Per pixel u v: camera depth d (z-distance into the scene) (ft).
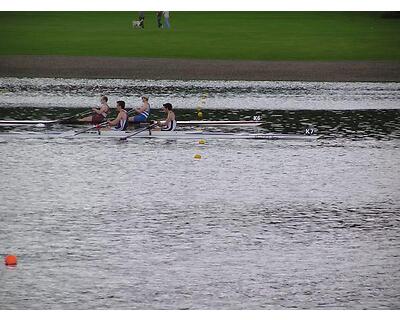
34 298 139.13
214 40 492.54
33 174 216.13
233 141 258.16
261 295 140.46
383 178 214.07
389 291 142.20
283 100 337.72
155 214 181.47
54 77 388.78
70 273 148.05
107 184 206.80
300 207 187.42
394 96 351.46
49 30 529.04
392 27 565.94
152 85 373.40
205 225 173.99
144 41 485.15
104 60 424.46
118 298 139.13
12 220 176.55
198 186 205.46
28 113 303.48
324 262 153.69
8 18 599.16
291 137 263.70
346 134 270.67
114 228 171.63
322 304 137.69
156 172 219.20
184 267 150.82
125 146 249.55
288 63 424.87
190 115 301.63
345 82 388.37
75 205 188.03
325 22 598.75
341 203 190.90
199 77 393.09
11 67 404.36
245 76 396.37
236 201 192.03
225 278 146.51
